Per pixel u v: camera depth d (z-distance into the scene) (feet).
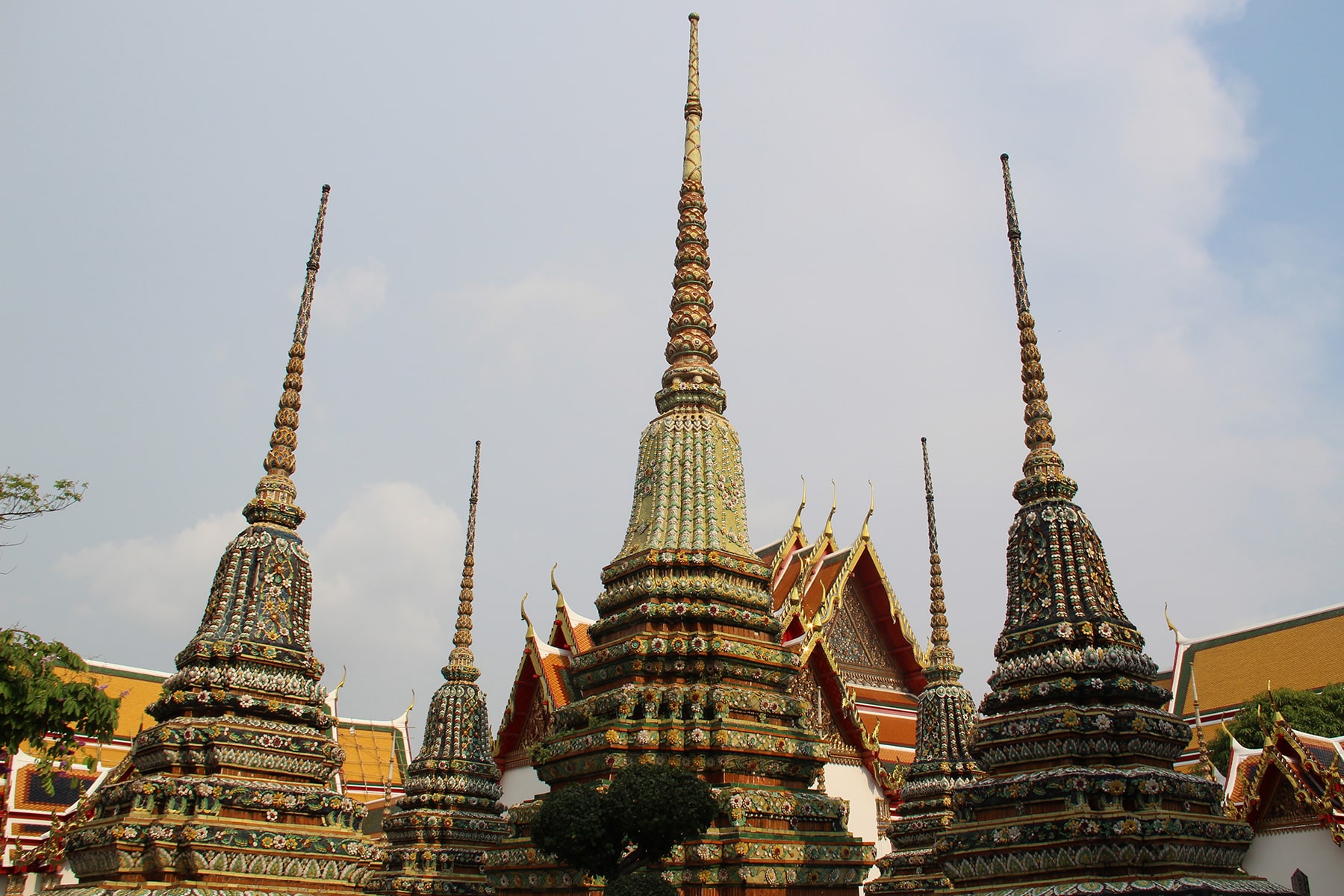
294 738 51.67
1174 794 42.91
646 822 40.83
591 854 41.01
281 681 52.90
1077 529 48.80
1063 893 39.81
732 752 54.54
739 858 50.26
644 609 59.62
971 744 47.57
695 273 71.10
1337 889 84.58
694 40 78.33
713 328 70.79
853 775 122.21
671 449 65.67
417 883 73.05
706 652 58.13
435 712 81.66
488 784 80.07
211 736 49.78
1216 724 176.04
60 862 89.71
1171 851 40.60
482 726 82.07
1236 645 184.44
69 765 58.13
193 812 47.83
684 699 56.39
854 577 147.43
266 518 56.65
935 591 79.15
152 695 150.41
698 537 62.49
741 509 65.67
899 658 147.33
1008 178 56.90
